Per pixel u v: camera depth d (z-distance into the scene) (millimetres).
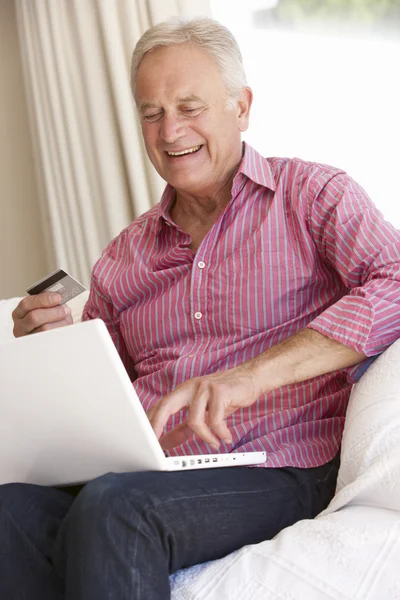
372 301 1432
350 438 1358
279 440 1507
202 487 1302
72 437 1240
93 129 3424
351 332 1417
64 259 3568
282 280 1622
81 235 3529
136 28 3307
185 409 1610
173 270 1709
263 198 1688
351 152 3521
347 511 1272
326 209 1611
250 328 1621
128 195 3438
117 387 1144
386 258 1514
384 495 1254
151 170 3350
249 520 1325
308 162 1713
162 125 1718
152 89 1710
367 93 3502
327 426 1544
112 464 1270
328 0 3490
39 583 1234
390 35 3486
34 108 3576
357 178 3521
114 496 1182
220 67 1716
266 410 1560
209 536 1267
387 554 1132
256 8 3521
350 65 3502
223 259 1663
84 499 1180
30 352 1156
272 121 3537
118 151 3426
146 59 1729
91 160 3486
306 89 3521
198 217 1768
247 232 1670
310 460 1476
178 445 1538
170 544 1228
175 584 1229
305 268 1630
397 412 1314
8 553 1249
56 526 1267
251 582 1162
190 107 1688
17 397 1209
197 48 1713
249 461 1389
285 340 1474
